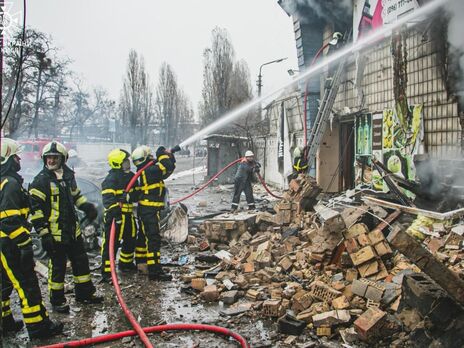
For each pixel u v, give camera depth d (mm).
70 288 5535
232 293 5109
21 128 23125
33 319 4094
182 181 22891
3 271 4105
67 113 37938
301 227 7145
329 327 4055
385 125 9656
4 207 3896
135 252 6551
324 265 5387
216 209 12453
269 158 19656
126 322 4543
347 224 5668
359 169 10719
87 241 7434
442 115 7914
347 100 11531
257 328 4328
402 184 6641
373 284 4355
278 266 5781
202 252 7371
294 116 15898
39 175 4680
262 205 12508
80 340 3967
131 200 6363
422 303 3447
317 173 12398
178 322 4504
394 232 3225
